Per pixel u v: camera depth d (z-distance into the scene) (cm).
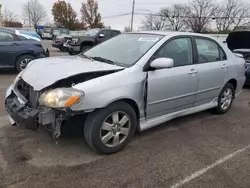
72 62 359
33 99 313
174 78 388
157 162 326
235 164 330
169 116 407
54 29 4500
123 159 329
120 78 327
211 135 418
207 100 477
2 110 488
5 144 351
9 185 270
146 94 356
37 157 323
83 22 6372
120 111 333
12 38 867
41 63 361
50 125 300
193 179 294
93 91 300
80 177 288
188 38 429
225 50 508
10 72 918
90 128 316
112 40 446
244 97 691
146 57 361
